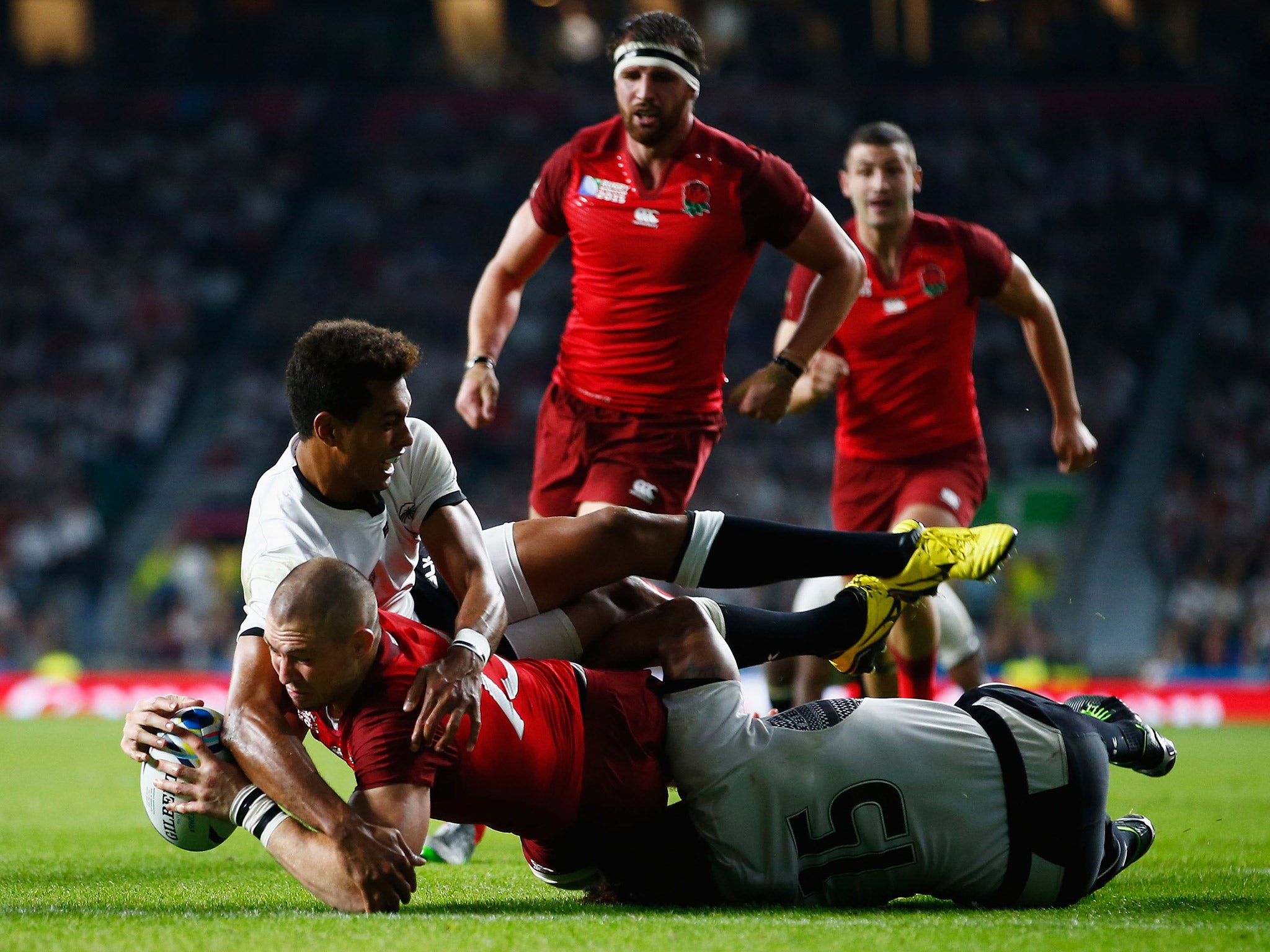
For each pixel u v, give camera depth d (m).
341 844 12.22
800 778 13.46
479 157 101.00
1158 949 11.00
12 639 70.06
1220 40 98.12
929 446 23.67
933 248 23.17
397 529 15.02
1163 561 71.62
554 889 15.80
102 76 104.19
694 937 11.33
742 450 77.50
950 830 13.45
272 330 91.50
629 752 13.46
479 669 12.92
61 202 98.56
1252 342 84.81
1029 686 59.03
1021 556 65.38
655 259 19.39
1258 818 25.19
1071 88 96.44
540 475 21.03
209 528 77.94
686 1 103.94
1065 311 86.75
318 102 103.06
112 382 87.75
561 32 106.38
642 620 14.37
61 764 38.19
